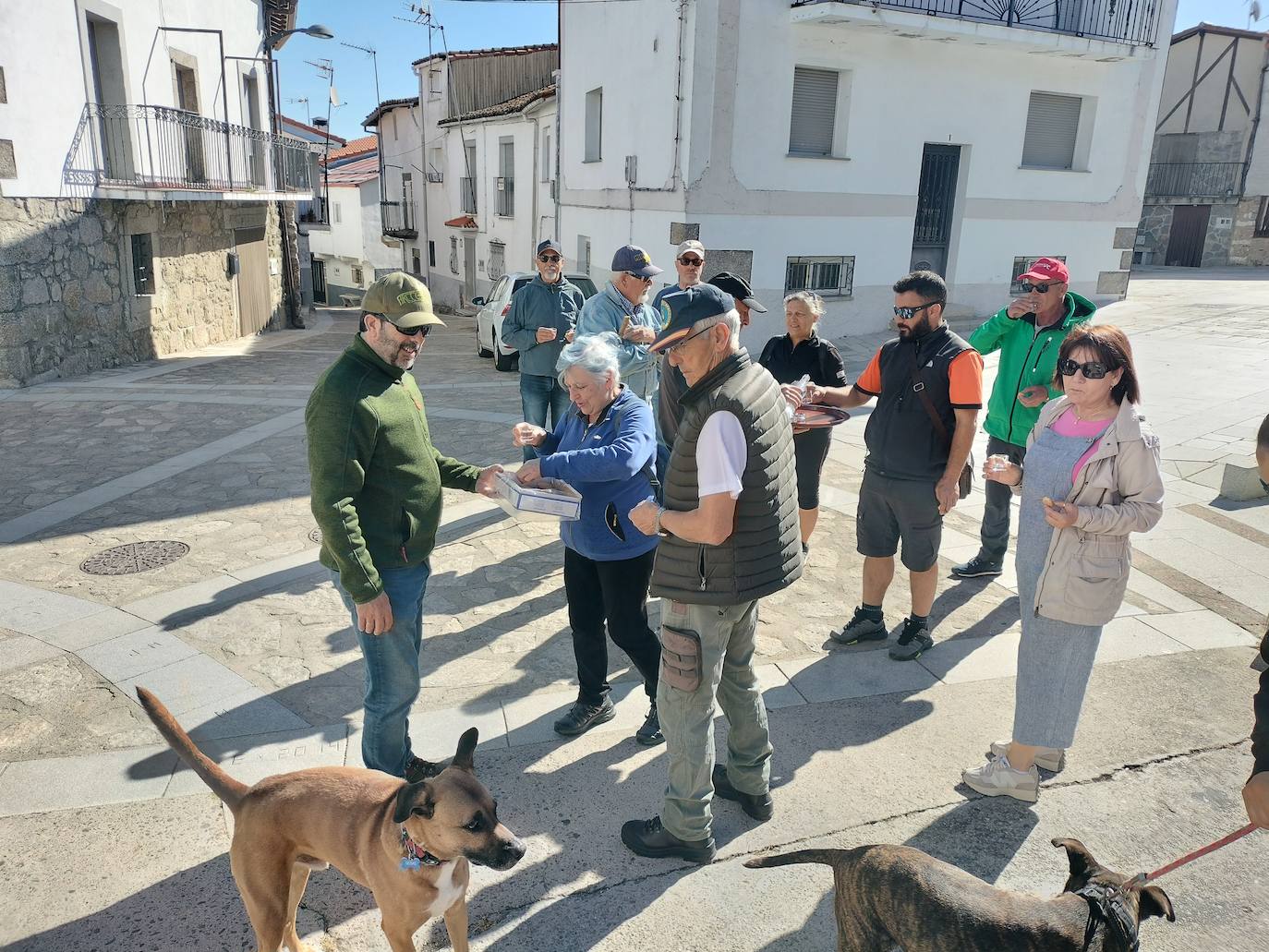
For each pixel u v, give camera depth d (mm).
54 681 4195
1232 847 3150
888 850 2381
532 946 2699
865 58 15000
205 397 11000
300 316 22547
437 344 18312
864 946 2398
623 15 15578
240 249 18922
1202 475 7227
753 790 3256
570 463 3334
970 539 6141
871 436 4277
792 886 2959
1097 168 17797
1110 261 18500
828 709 4000
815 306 5023
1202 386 10266
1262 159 27781
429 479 3176
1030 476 3207
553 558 5852
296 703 4031
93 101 12703
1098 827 3238
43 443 8648
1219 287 21016
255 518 6570
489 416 10141
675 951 2688
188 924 2762
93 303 13070
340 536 2875
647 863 3057
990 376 11453
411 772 3441
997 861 3062
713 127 14133
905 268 16609
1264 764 1892
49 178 11844
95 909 2814
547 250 6391
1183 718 3918
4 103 10938
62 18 11922
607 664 4125
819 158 15156
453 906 2434
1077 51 15961
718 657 2945
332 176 40375
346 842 2379
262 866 2443
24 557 5773
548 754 3658
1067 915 2188
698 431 2734
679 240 14594
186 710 3959
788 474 2938
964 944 2154
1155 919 2830
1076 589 3062
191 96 16344
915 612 4426
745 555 2820
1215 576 5395
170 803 3314
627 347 5102
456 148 28531
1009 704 4055
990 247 17375
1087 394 3002
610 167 16828
